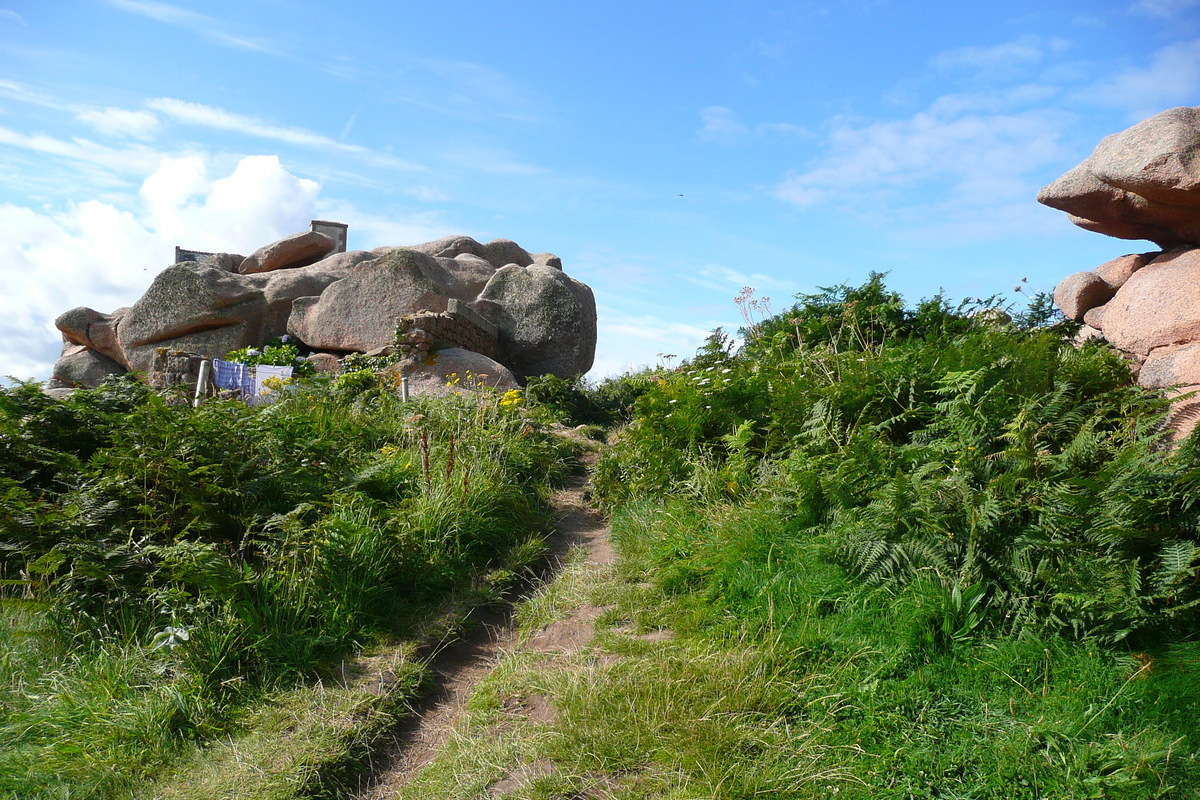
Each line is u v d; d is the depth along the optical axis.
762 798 3.24
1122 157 6.88
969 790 3.17
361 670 4.68
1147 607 3.78
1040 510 4.20
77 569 4.65
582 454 10.80
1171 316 6.71
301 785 3.58
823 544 4.95
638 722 3.85
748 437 6.78
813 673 4.04
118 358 21.61
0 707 3.94
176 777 3.62
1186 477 3.93
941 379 5.96
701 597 5.11
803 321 10.52
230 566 4.83
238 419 6.44
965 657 3.90
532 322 19.47
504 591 6.07
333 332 18.53
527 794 3.47
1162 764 3.10
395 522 6.15
